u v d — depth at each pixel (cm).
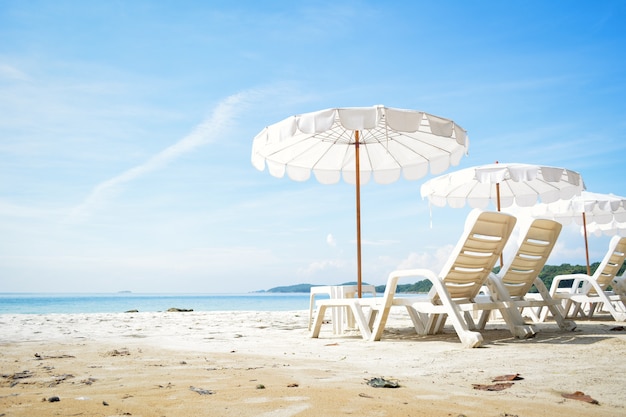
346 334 613
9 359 383
